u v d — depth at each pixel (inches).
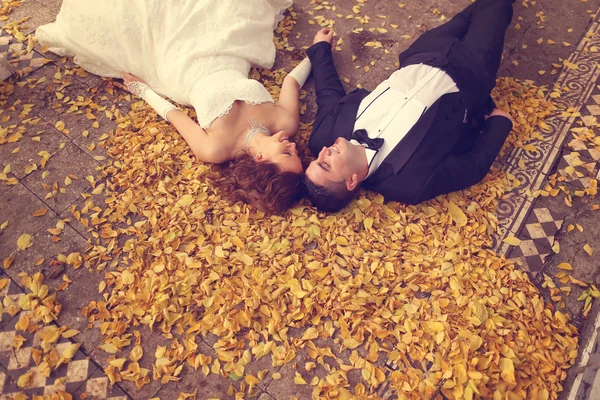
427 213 100.7
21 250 96.3
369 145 91.2
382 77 122.0
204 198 101.4
